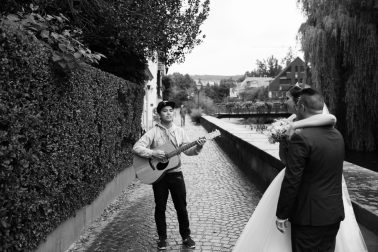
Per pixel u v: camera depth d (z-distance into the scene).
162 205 4.77
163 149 4.78
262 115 52.38
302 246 2.86
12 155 3.14
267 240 3.21
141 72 10.95
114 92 7.05
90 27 9.18
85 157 5.28
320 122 2.85
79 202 5.08
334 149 2.80
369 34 19.30
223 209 6.46
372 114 19.91
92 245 4.87
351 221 3.23
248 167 9.53
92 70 5.56
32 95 3.56
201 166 11.26
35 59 3.58
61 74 4.26
